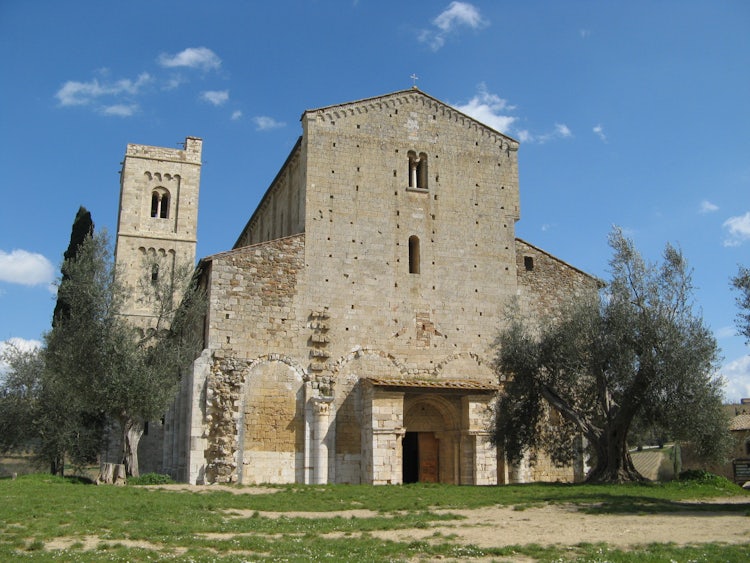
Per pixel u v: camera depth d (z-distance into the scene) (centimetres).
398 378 4041
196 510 2377
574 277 4591
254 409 3731
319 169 4188
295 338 3903
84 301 3584
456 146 4544
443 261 4322
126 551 1617
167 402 3494
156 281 3962
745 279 2780
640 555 1569
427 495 2934
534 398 3803
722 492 3177
